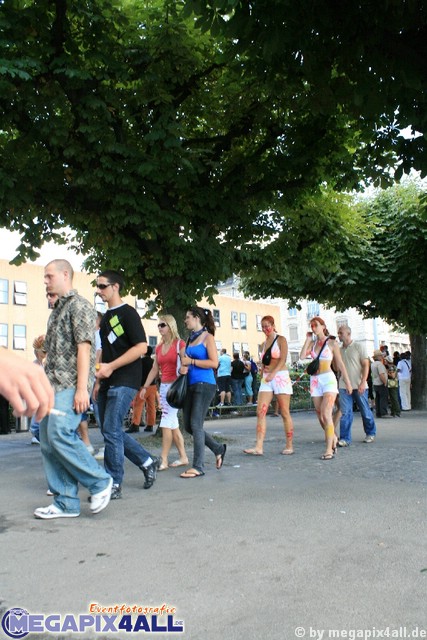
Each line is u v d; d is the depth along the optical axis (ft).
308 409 65.98
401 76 18.71
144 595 9.07
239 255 36.37
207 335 20.63
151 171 27.30
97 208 29.86
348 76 20.22
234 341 186.39
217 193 31.60
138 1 27.53
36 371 3.51
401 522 12.96
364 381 29.84
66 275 14.94
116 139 28.35
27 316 136.46
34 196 29.07
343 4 18.31
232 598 8.86
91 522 13.83
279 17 18.20
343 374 28.37
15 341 133.28
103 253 37.63
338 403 28.96
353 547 11.23
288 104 29.63
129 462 23.84
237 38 19.56
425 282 59.52
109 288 17.66
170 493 17.06
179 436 22.67
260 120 31.30
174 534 12.50
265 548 11.32
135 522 13.69
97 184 27.12
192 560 10.71
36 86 26.22
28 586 9.57
